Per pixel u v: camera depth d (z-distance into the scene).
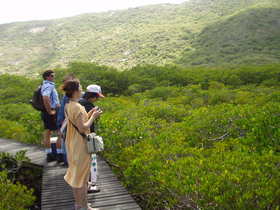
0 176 5.70
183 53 145.50
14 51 184.12
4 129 12.59
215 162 5.21
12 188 5.27
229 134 8.38
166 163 5.61
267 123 7.75
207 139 8.30
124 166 6.95
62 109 4.97
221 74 53.66
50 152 6.76
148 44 164.38
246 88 36.62
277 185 4.06
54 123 6.33
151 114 12.59
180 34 168.62
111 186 5.38
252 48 130.25
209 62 123.81
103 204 4.66
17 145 9.38
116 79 54.97
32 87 49.28
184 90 35.66
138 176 5.89
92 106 4.50
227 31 153.88
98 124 8.61
